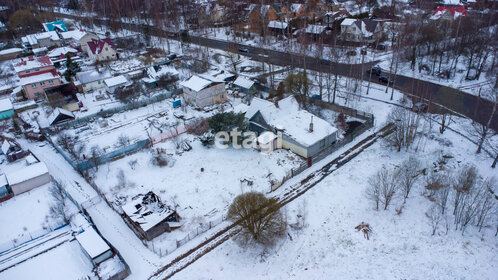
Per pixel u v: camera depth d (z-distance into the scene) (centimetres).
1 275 3216
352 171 4356
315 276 3091
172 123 5691
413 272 3055
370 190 3912
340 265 3180
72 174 4619
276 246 3397
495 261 3100
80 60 9362
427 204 3766
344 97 6247
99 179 4434
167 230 3594
